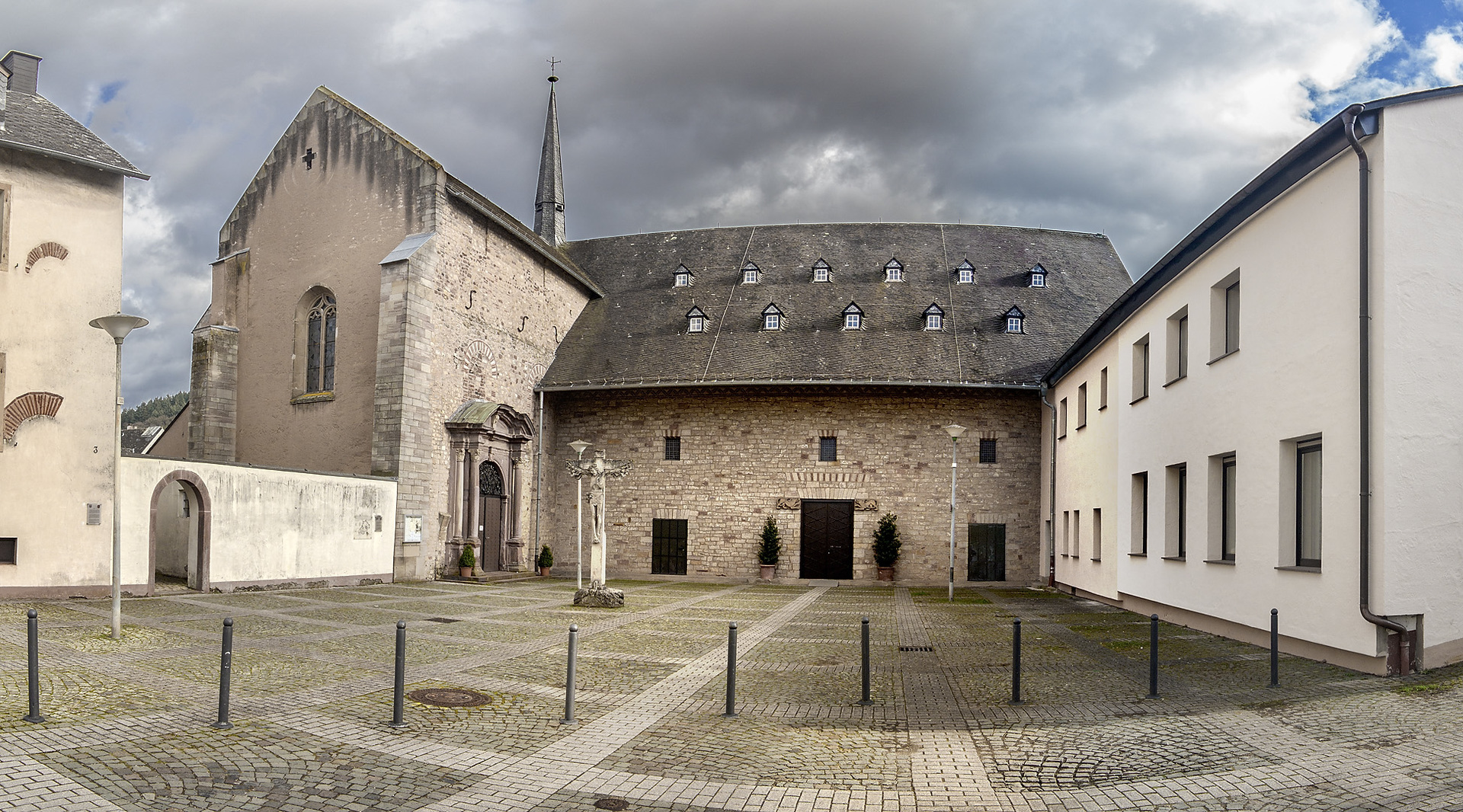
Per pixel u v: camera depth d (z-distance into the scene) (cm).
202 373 3052
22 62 1856
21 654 1150
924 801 679
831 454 3222
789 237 3897
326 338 2966
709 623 1783
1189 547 1695
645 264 3938
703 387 3300
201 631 1421
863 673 1029
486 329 3017
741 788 705
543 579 3061
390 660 1215
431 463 2719
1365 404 1137
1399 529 1112
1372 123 1146
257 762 728
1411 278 1134
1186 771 738
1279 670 1189
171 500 2534
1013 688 1023
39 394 1741
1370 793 663
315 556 2317
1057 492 2953
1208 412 1614
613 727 884
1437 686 1013
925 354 3222
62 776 670
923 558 3159
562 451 3431
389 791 675
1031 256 3775
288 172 3080
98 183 1827
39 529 1738
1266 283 1397
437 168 2778
